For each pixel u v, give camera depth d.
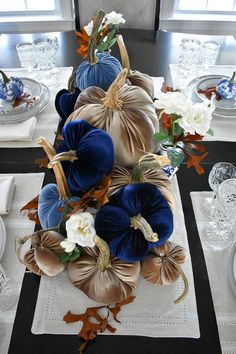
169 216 0.44
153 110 0.54
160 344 0.45
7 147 0.76
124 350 0.45
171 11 1.49
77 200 0.47
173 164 0.51
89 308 0.48
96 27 0.60
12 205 0.64
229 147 0.76
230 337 0.46
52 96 0.91
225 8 1.58
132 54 1.07
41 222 0.52
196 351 0.44
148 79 0.67
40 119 0.83
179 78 0.96
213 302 0.50
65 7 1.48
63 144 0.47
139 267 0.49
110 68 0.64
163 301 0.49
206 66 1.02
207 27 1.54
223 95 0.85
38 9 1.56
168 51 1.08
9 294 0.50
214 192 0.64
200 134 0.47
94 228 0.40
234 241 0.56
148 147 0.51
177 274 0.50
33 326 0.47
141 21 1.44
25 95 0.87
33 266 0.50
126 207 0.42
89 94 0.57
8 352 0.45
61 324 0.47
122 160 0.50
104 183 0.45
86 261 0.48
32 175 0.69
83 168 0.44
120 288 0.47
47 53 0.98
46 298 0.50
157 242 0.44
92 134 0.44
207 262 0.55
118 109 0.51
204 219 0.61
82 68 0.66
